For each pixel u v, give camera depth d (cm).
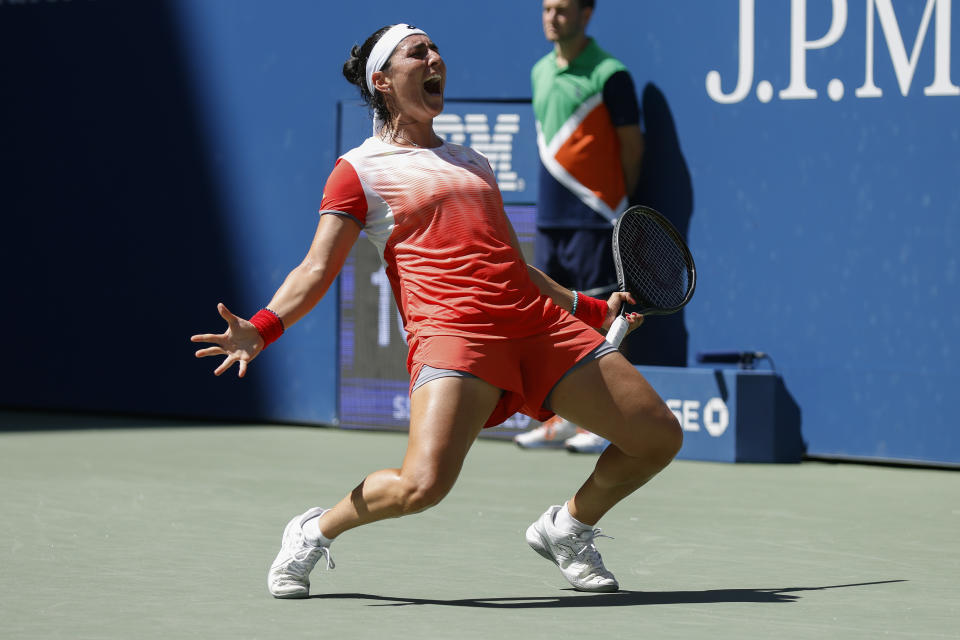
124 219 3156
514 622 1284
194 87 3050
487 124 2758
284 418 3005
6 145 3288
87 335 3228
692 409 2520
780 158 2534
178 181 3086
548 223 2603
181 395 3122
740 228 2577
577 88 2559
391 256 1367
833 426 2502
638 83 2664
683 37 2616
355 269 2889
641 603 1378
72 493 2102
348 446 2689
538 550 1472
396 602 1377
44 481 2222
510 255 1350
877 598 1407
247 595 1406
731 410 2473
